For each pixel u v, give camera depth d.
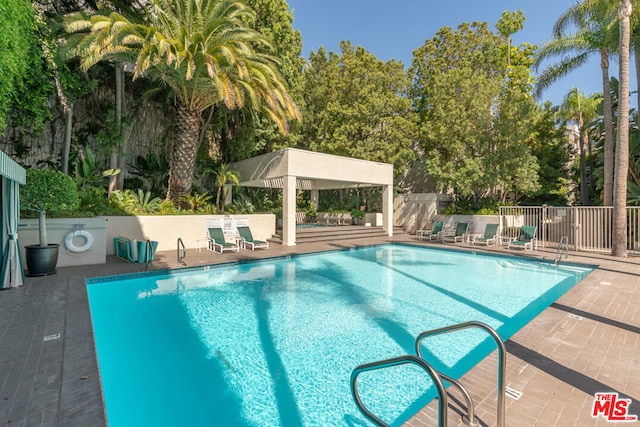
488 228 16.20
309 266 11.53
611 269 9.66
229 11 12.80
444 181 18.55
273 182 17.89
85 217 10.40
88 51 10.66
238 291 8.27
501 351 2.64
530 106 17.14
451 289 8.55
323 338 5.46
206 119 18.69
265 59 14.34
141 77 17.56
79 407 2.96
